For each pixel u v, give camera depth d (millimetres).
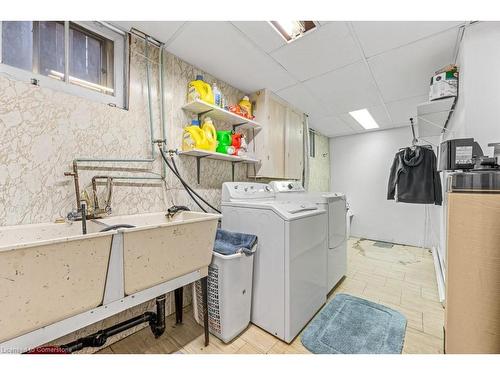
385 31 1585
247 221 1813
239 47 1788
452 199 1071
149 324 1518
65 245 818
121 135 1587
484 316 965
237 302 1573
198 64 2037
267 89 2555
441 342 1496
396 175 3172
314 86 2461
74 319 896
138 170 1672
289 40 1707
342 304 2000
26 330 774
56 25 1369
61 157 1309
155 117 1790
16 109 1161
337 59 1939
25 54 1245
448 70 1743
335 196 2334
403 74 2174
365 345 1475
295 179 3199
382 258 3264
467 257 1013
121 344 1485
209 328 1620
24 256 733
